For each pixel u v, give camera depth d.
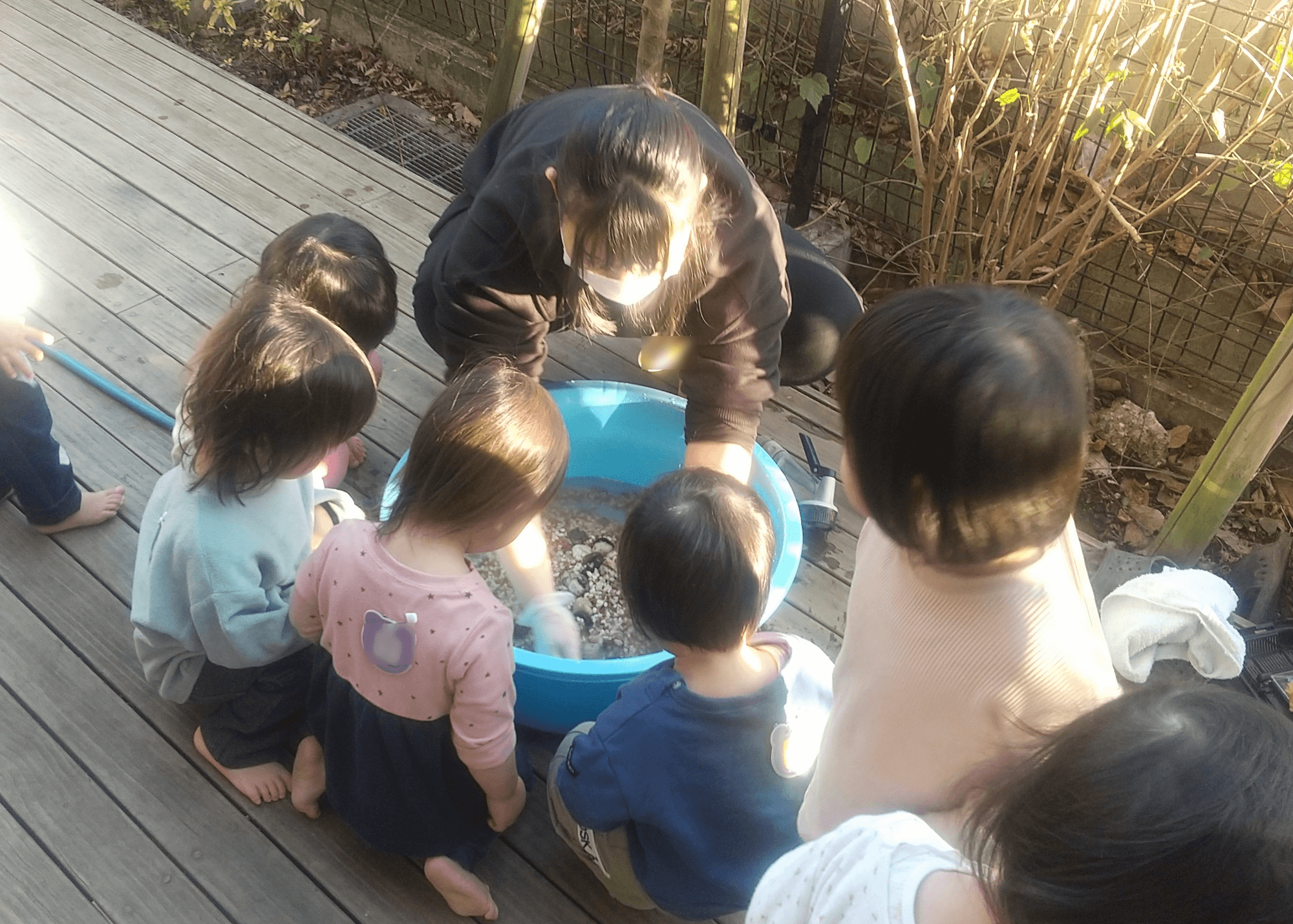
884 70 3.16
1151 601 1.68
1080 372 0.69
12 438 1.71
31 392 1.70
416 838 1.43
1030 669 0.79
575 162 1.18
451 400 1.21
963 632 0.81
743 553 1.15
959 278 3.22
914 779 0.91
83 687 1.70
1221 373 2.90
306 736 1.61
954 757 0.86
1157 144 2.46
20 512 1.97
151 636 1.50
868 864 0.72
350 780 1.42
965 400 0.65
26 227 2.66
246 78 4.22
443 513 1.21
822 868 0.77
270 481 1.37
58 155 2.92
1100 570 2.08
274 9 4.27
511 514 1.24
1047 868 0.52
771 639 1.32
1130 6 2.67
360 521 1.32
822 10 3.18
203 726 1.59
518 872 1.52
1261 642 1.91
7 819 1.53
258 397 1.29
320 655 1.48
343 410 1.34
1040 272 3.11
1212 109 2.65
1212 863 0.47
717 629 1.16
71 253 2.59
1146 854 0.48
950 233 2.88
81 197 2.77
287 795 1.58
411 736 1.31
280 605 1.50
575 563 1.95
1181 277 2.85
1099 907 0.50
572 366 2.40
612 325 1.55
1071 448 0.69
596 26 3.72
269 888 1.48
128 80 3.26
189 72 3.32
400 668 1.23
